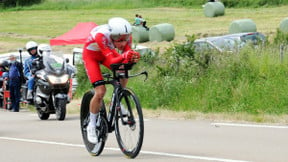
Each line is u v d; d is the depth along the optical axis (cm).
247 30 5853
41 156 1859
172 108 3136
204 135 2150
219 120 2575
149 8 12275
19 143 2164
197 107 3003
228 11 10850
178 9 11888
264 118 2478
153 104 3231
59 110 2992
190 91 3162
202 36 7600
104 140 1761
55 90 3027
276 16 9512
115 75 1717
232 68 3212
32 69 3131
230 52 3453
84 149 1962
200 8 11900
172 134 2211
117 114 1717
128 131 1688
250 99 2869
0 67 4356
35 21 11581
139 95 3394
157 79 3484
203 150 1836
